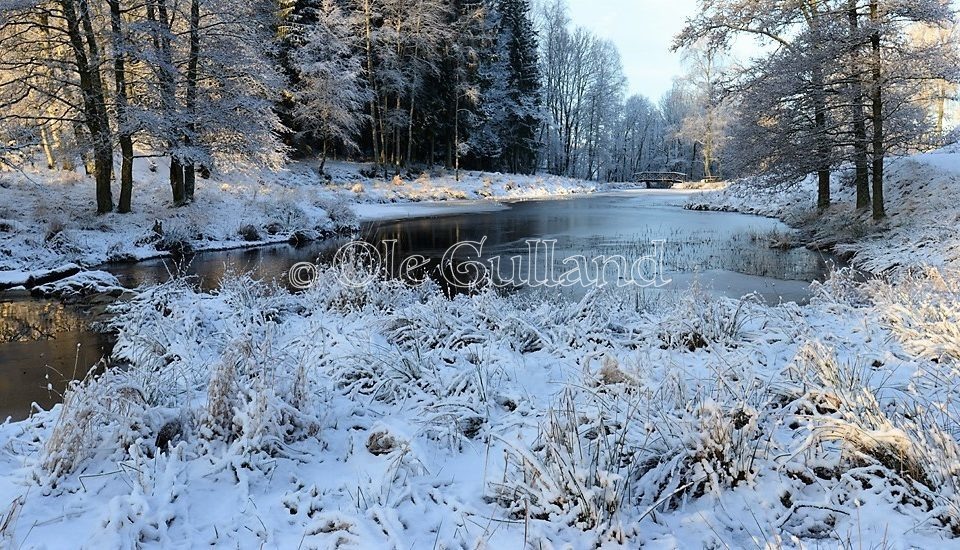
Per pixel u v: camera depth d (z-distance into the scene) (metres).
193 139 17.11
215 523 2.66
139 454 3.12
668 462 2.83
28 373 5.80
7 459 3.32
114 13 15.35
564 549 2.34
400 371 4.36
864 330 5.03
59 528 2.59
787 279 10.65
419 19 36.03
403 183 34.66
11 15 13.64
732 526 2.52
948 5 12.95
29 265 11.41
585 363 3.92
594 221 22.78
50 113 17.25
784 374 3.83
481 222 22.77
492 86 47.75
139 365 4.84
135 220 15.47
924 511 2.45
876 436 2.68
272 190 21.48
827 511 2.54
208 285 10.77
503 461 3.18
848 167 18.25
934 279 6.32
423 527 2.59
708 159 48.56
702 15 17.36
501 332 5.35
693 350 5.02
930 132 14.30
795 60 14.99
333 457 3.39
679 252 14.23
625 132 69.88
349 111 33.88
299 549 2.44
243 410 3.35
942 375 3.55
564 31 58.66
